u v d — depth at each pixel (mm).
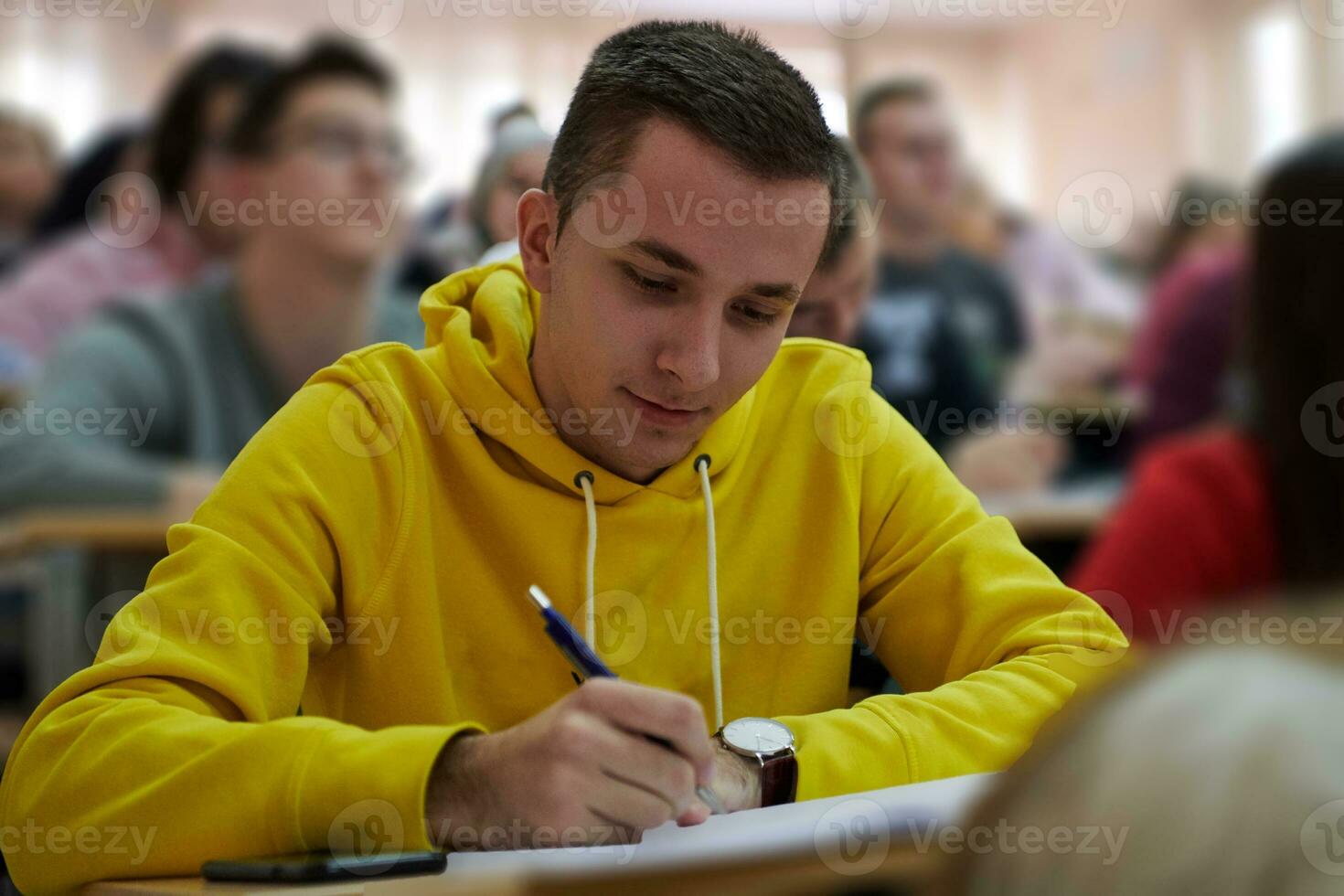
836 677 1114
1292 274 1122
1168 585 1274
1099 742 252
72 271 3041
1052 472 2756
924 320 2947
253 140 2516
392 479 1041
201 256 3002
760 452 1155
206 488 2264
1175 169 5812
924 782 836
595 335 959
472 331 1146
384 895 636
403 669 1030
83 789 801
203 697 875
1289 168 1134
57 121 5152
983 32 5926
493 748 761
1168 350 2828
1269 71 5664
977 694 934
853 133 2941
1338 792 226
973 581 1077
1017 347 3158
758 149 896
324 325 2514
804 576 1135
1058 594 1051
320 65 2535
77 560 1998
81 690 875
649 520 1070
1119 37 5898
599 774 728
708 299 928
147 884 745
